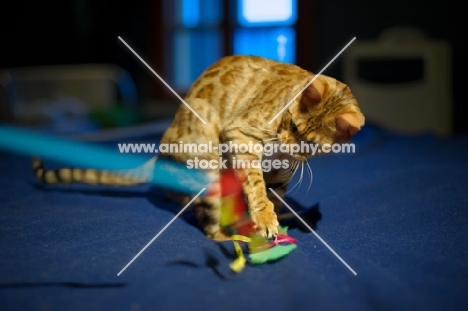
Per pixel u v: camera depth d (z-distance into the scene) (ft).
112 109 8.57
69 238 3.25
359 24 7.86
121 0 9.12
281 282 2.69
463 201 3.70
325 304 2.52
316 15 8.02
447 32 7.50
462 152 5.33
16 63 9.27
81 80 8.62
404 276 2.76
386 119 7.16
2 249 3.08
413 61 7.07
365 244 3.16
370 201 3.86
